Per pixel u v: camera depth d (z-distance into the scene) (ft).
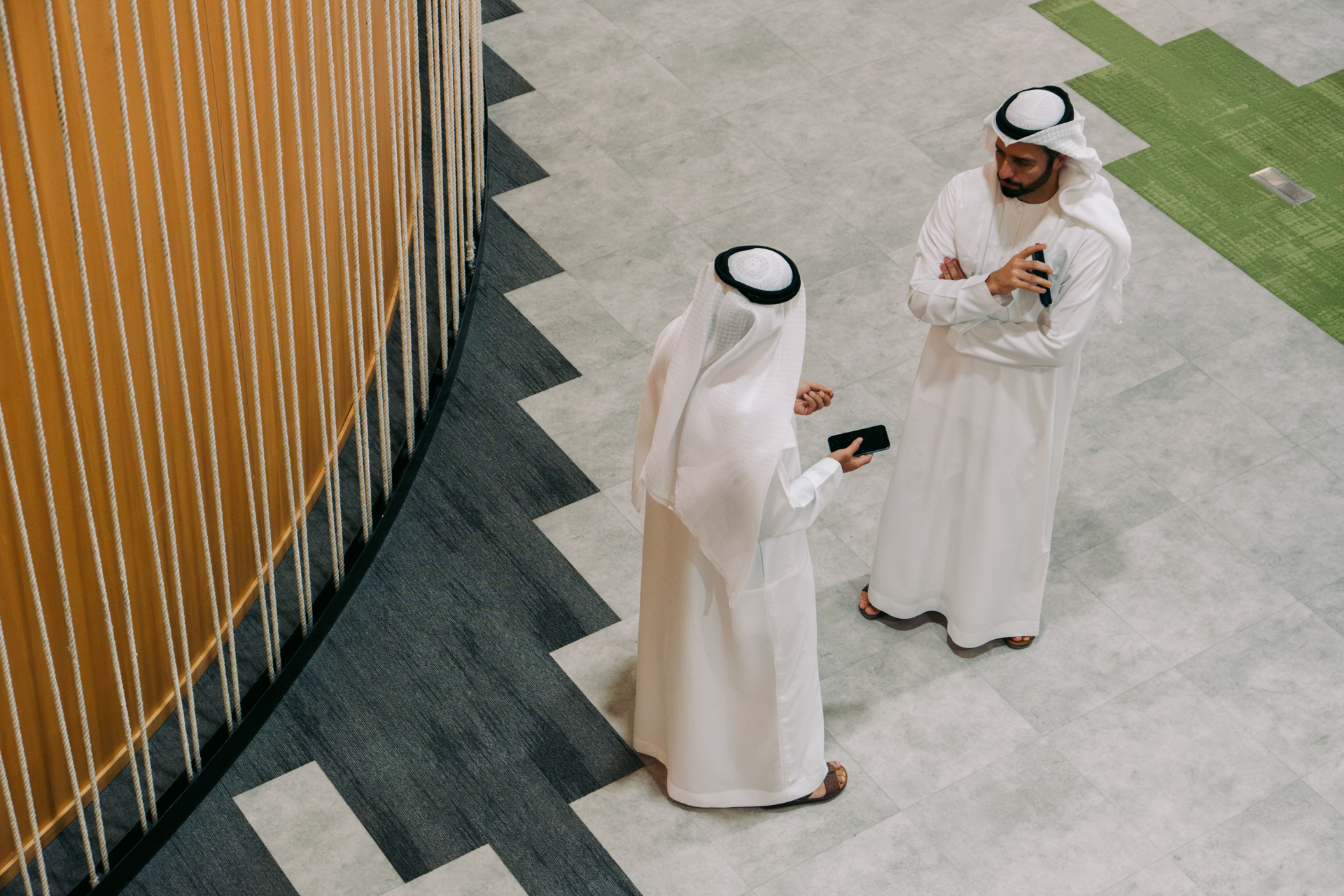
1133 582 13.85
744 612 10.48
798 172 18.25
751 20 20.52
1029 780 12.31
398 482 14.26
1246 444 15.17
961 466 12.07
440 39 16.44
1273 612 13.64
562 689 12.95
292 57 10.99
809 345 16.07
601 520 14.35
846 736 12.60
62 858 11.50
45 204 8.88
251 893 11.48
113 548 10.94
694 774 11.65
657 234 17.37
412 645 13.23
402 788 12.19
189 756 11.79
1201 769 12.41
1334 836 11.97
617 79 19.48
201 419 11.50
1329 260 17.28
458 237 15.94
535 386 15.60
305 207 11.48
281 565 13.79
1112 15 20.72
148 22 9.41
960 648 13.29
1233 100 19.42
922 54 20.04
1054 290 10.66
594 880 11.62
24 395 9.28
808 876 11.65
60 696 10.89
